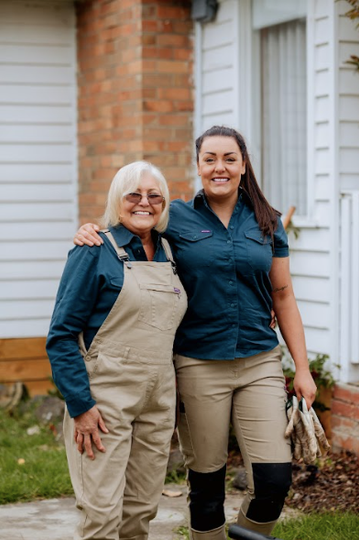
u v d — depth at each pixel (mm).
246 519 3828
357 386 5973
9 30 8227
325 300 6293
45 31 8328
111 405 3521
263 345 3861
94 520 3504
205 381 3832
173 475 5938
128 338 3543
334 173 6160
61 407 7500
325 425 6195
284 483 3721
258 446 3766
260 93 7180
